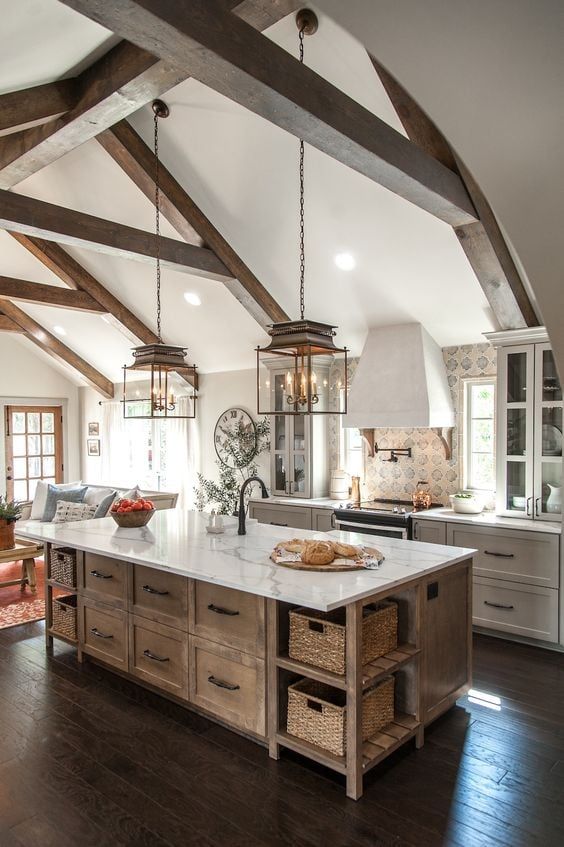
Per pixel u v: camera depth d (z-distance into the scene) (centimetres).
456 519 442
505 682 350
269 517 576
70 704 322
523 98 132
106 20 173
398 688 286
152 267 567
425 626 284
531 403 429
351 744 238
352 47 297
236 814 229
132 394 838
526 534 408
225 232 482
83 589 374
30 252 638
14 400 867
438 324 483
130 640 340
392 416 482
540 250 153
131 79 286
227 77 206
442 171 320
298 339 288
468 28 124
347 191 390
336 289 487
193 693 303
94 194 506
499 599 423
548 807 232
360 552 300
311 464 576
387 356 501
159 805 234
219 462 718
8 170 371
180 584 309
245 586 255
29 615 478
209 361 700
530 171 144
